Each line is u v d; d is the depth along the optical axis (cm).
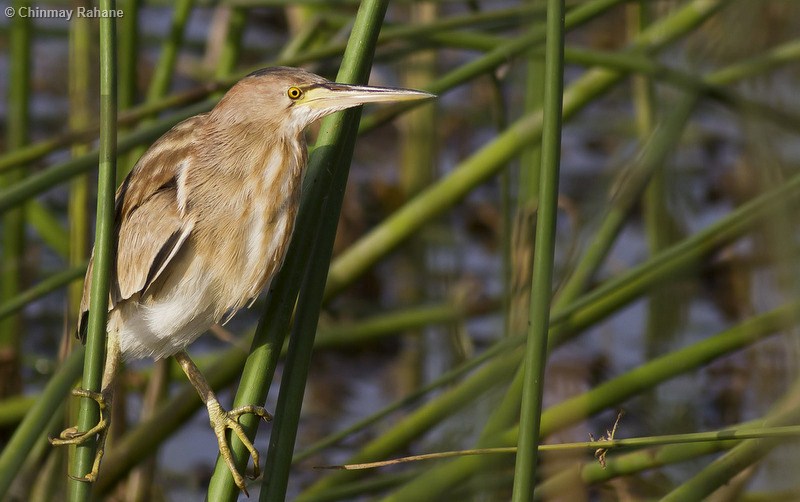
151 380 823
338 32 815
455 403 662
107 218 399
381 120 702
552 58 379
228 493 442
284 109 535
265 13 1648
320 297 432
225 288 532
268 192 532
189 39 1488
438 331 1051
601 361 967
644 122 891
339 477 704
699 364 612
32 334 1095
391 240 809
